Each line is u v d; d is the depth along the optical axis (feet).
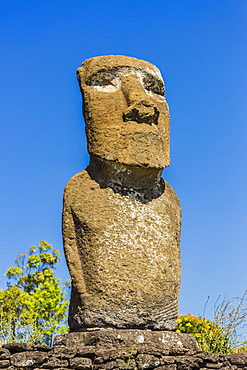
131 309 18.70
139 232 19.61
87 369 17.20
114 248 19.21
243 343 24.17
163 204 20.57
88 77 21.35
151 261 19.38
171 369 17.61
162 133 21.01
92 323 18.53
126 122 20.26
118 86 21.21
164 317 19.13
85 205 19.86
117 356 17.46
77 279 19.26
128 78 21.06
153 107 20.39
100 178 20.38
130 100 20.45
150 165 19.98
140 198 20.22
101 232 19.33
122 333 18.11
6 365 16.72
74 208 20.03
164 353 17.87
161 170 20.65
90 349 17.40
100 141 20.26
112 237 19.31
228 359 18.65
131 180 20.24
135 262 19.17
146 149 20.06
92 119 20.68
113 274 18.90
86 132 21.09
